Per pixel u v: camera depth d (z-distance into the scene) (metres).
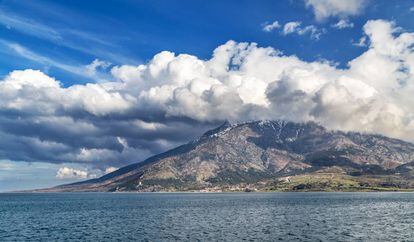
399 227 146.00
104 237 127.12
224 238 121.88
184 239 120.75
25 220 193.25
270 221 173.62
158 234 132.75
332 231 135.88
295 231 136.88
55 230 147.75
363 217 188.88
